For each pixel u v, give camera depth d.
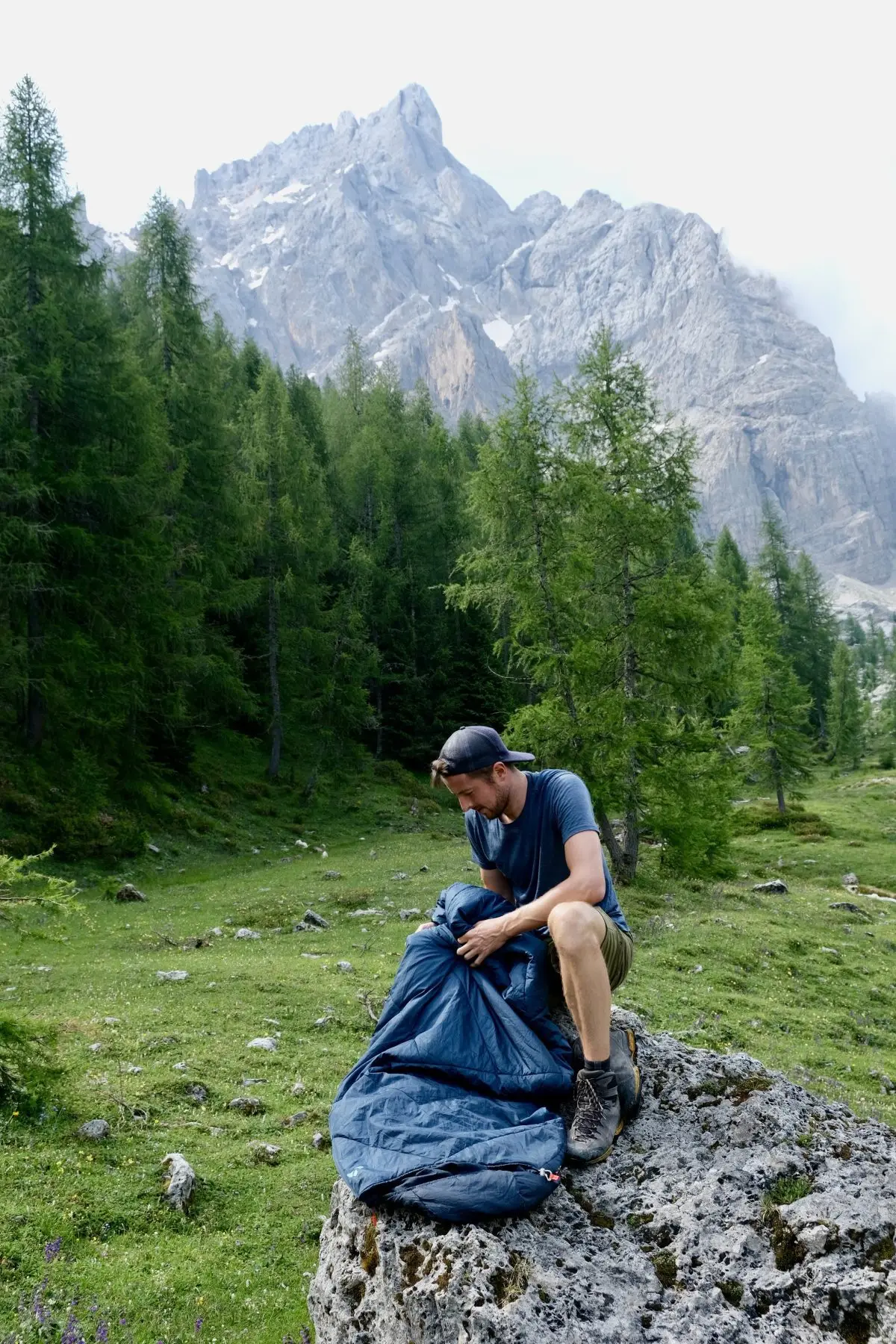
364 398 86.88
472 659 53.25
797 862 38.31
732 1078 4.00
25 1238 6.92
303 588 44.59
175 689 35.66
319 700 41.56
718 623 24.17
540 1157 3.37
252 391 62.72
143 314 44.59
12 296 28.59
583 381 25.20
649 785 24.67
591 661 23.77
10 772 26.59
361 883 24.62
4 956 15.84
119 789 29.91
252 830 33.34
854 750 77.50
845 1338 2.88
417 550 60.44
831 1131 3.67
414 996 3.94
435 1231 3.23
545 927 4.03
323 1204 8.21
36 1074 9.44
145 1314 6.34
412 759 52.19
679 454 24.78
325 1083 10.93
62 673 28.06
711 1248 3.18
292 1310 6.62
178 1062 10.86
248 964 15.77
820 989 18.23
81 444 29.56
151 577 30.80
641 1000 15.52
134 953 16.91
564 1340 2.83
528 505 24.25
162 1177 8.18
